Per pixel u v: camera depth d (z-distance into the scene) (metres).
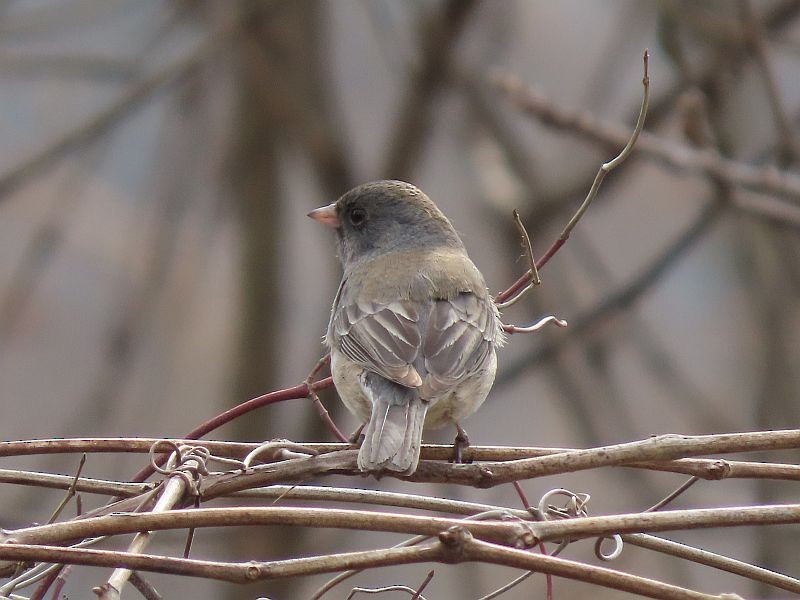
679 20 12.03
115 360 12.54
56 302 15.76
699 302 16.56
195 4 13.46
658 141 11.24
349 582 12.75
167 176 13.27
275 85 12.59
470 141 13.34
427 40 12.34
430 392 7.09
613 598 13.09
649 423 15.23
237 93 12.91
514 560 5.25
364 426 7.49
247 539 11.40
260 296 12.58
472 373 7.48
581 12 16.44
